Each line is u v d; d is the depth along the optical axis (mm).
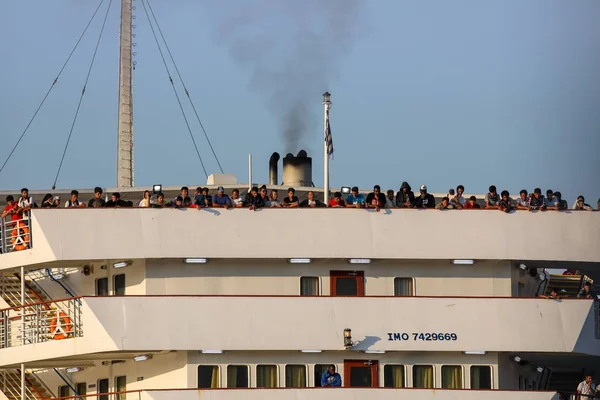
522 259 140625
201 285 139750
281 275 140500
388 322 138250
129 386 142250
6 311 146375
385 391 136875
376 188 140875
